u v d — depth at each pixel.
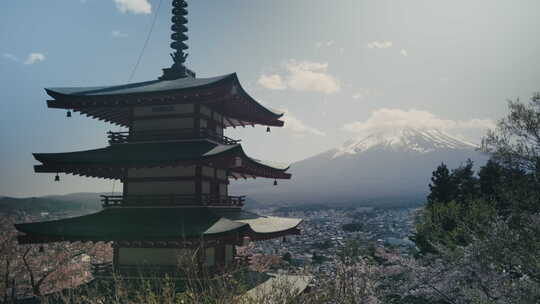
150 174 28.31
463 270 21.41
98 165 26.52
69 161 26.73
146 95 28.16
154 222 25.62
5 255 41.47
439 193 46.44
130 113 30.09
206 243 23.92
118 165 26.50
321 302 14.81
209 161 25.89
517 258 17.83
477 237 20.91
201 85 27.20
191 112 29.19
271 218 35.19
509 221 19.19
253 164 29.22
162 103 29.03
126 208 28.03
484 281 19.48
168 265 25.72
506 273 19.69
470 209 27.75
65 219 26.91
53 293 19.98
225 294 13.10
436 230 31.62
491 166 39.78
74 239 24.36
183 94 27.80
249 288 20.42
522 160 18.66
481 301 18.84
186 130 29.06
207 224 24.56
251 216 33.22
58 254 43.88
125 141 29.83
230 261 29.47
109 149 29.52
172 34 35.12
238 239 24.02
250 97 30.88
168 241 23.64
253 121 36.75
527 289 17.36
